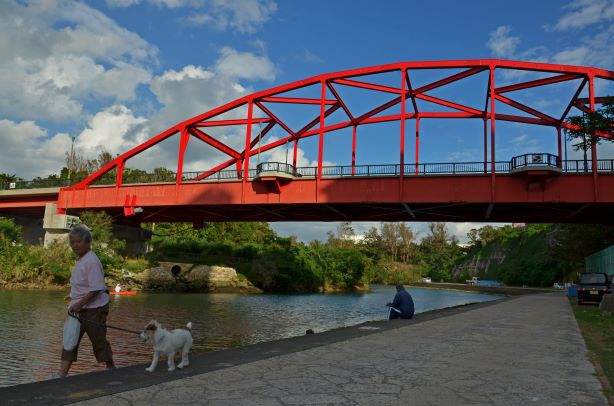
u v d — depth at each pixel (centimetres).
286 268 7656
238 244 8556
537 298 3825
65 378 636
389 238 16575
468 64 4478
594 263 5066
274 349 931
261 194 4616
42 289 4875
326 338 1110
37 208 6575
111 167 5553
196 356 834
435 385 641
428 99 5303
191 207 5197
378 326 1412
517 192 3884
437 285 11938
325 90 4859
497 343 1072
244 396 560
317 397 564
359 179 4291
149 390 579
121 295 4781
